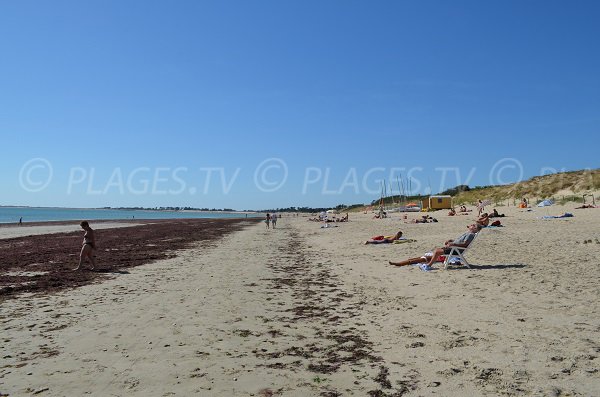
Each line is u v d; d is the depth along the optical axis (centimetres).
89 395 507
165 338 733
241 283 1290
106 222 8550
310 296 1088
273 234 4100
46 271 1612
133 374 571
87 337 741
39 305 1010
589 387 491
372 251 2030
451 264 1421
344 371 576
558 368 546
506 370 549
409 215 6644
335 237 3198
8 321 862
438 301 948
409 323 794
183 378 556
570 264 1307
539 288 1000
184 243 3028
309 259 1909
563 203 5006
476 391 495
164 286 1244
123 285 1269
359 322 823
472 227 1355
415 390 507
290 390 518
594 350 602
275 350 669
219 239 3450
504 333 697
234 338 733
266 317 879
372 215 7994
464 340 676
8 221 9038
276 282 1307
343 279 1327
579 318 754
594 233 2177
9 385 539
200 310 941
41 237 3841
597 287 980
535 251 1634
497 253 1633
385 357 624
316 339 724
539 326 722
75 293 1153
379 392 506
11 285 1295
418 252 1866
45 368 596
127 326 811
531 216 3909
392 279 1258
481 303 900
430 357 612
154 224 7469
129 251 2411
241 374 570
